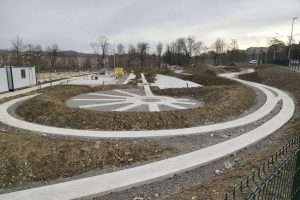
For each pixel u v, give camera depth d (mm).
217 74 45469
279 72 33938
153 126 12383
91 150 8750
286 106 16953
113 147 9055
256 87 27062
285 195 4098
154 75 47406
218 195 5441
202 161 7926
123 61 84375
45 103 15438
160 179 6941
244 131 11789
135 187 6559
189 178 7027
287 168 4215
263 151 8844
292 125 12250
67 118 13094
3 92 24188
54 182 7199
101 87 27812
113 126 12336
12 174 7398
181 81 36312
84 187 6391
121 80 38656
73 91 23781
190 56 87438
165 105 17844
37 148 8555
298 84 25094
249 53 92125
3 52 70188
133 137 10727
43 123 13094
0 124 12703
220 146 9320
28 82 29156
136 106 17359
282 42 62281
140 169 7410
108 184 6531
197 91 24359
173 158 8227
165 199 5695
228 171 7293
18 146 8531
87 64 80688
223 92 21484
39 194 6070
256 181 5855
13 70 25672
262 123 13109
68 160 8188
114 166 8148
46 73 61312
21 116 14609
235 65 68188
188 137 10969
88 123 12570
